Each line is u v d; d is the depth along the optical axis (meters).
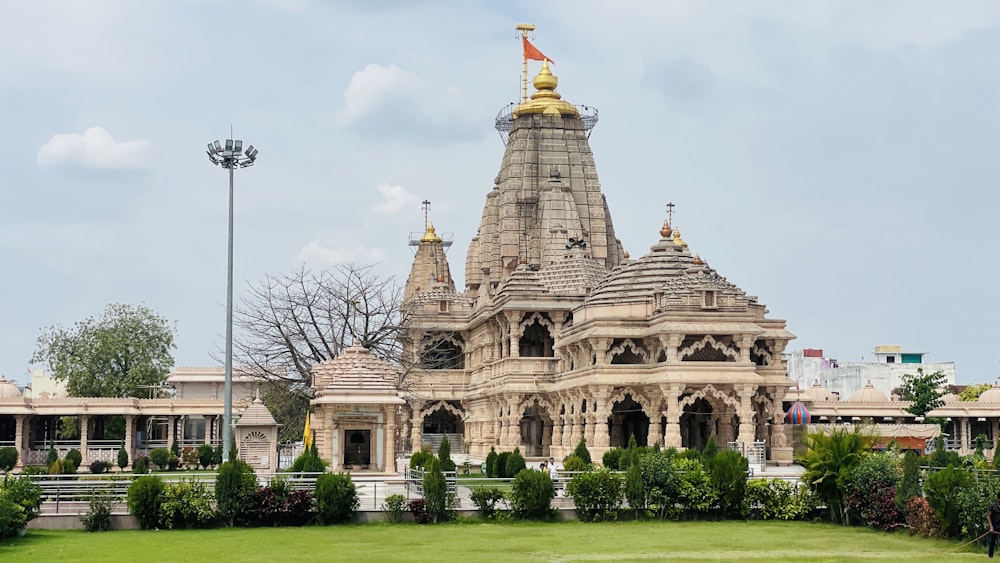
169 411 107.81
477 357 130.38
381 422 76.94
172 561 41.62
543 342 123.69
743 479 56.09
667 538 48.81
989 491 44.94
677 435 87.94
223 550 44.69
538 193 138.38
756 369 93.81
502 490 57.66
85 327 131.00
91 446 108.19
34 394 152.62
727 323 89.81
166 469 97.12
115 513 52.44
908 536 49.47
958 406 119.62
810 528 52.56
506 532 50.81
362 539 48.34
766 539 48.53
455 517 54.84
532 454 118.69
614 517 55.50
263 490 53.31
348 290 101.94
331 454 76.06
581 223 137.88
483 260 142.00
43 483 53.62
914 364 162.25
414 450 125.44
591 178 139.75
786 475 74.88
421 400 124.81
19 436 102.62
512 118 143.12
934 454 63.31
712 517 56.19
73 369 127.88
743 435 88.38
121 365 129.75
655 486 56.00
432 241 168.50
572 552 44.62
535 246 136.62
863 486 52.56
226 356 64.69
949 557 43.00
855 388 161.00
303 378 98.75
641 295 96.62
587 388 95.06
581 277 118.56
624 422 103.19
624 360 102.69
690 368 88.88
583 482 55.28
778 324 95.75
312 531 51.16
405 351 121.81
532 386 111.06
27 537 48.53
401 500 54.66
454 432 143.88
